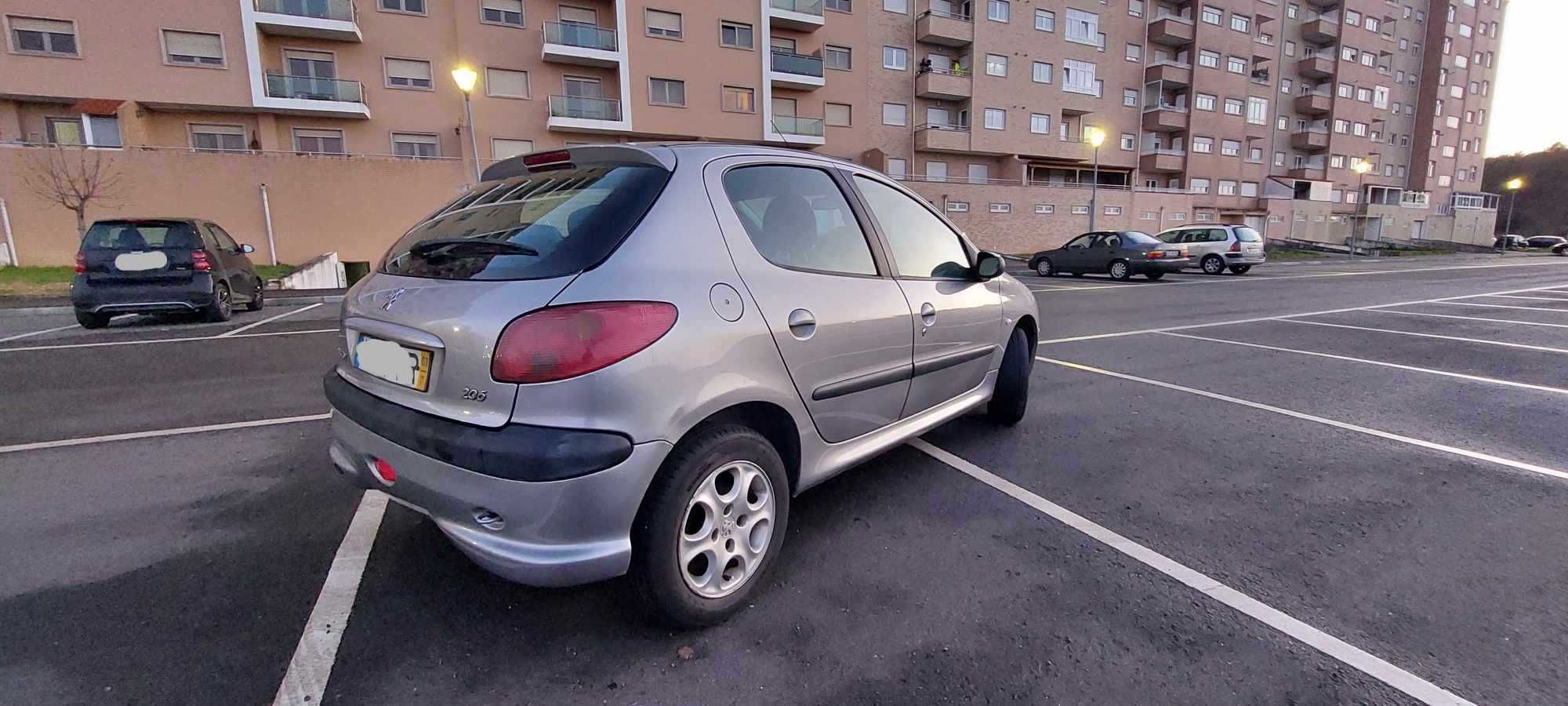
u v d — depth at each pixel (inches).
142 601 91.2
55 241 757.3
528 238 82.7
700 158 94.0
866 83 1311.5
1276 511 123.4
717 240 88.6
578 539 73.9
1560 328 350.0
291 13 900.0
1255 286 620.4
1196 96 1641.2
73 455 147.9
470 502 74.3
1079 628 87.4
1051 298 514.0
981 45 1376.7
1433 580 99.4
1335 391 212.4
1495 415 185.8
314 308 451.8
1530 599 94.0
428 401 79.3
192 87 874.1
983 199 1323.8
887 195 126.5
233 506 121.6
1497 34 2375.7
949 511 122.0
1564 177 2984.7
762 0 1152.2
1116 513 122.0
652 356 76.0
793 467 99.1
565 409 72.3
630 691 75.2
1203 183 1699.1
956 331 132.4
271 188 852.6
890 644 83.9
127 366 244.8
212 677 76.4
